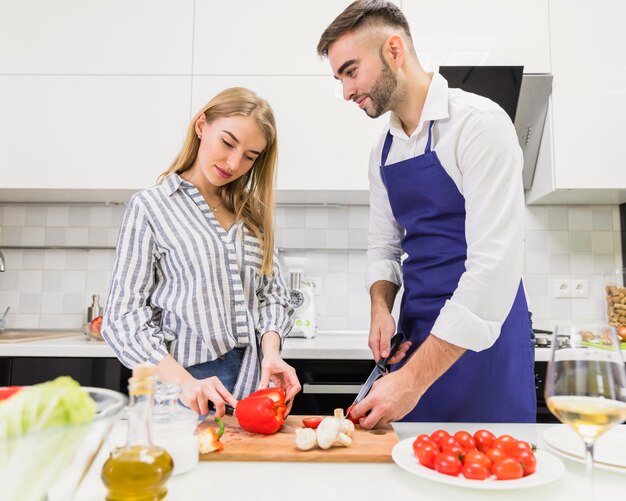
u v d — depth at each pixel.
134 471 0.45
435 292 1.13
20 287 2.32
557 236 2.31
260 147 1.15
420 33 2.02
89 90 2.02
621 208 2.30
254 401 0.80
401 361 1.18
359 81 1.07
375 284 1.29
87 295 2.31
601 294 2.28
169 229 1.07
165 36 2.03
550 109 2.02
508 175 0.96
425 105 1.09
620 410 0.49
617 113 2.00
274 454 0.69
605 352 0.52
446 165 1.08
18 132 2.01
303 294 2.06
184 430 0.65
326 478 0.62
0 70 2.02
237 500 0.55
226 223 1.21
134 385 0.48
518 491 0.58
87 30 2.04
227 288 1.09
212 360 1.07
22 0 2.04
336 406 1.72
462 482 0.55
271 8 2.04
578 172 1.99
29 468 0.35
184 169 1.21
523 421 1.09
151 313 1.04
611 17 2.03
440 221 1.13
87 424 0.36
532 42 2.02
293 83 2.01
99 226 2.34
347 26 1.04
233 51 2.03
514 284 0.92
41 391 0.37
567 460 0.69
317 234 2.34
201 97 2.01
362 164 2.00
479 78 2.00
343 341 1.93
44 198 2.25
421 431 0.86
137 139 2.01
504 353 1.08
